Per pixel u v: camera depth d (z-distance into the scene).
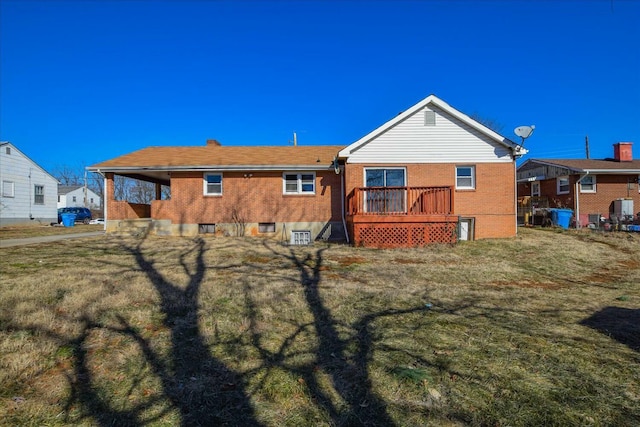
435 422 3.10
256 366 4.03
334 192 16.30
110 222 16.83
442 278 8.54
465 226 15.01
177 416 3.17
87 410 3.22
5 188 24.95
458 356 4.29
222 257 10.67
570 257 11.43
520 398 3.44
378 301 6.45
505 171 15.12
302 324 5.29
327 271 9.02
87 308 5.63
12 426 2.98
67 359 4.10
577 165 21.89
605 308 6.33
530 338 4.84
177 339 4.70
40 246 12.50
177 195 16.27
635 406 3.34
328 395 3.50
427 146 15.07
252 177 16.31
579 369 4.00
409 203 13.64
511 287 7.90
